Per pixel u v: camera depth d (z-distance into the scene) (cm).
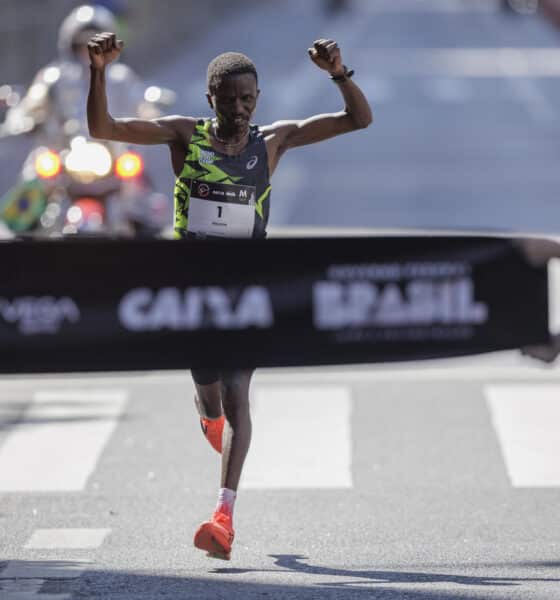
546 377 3269
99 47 1884
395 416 2919
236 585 1914
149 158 7081
